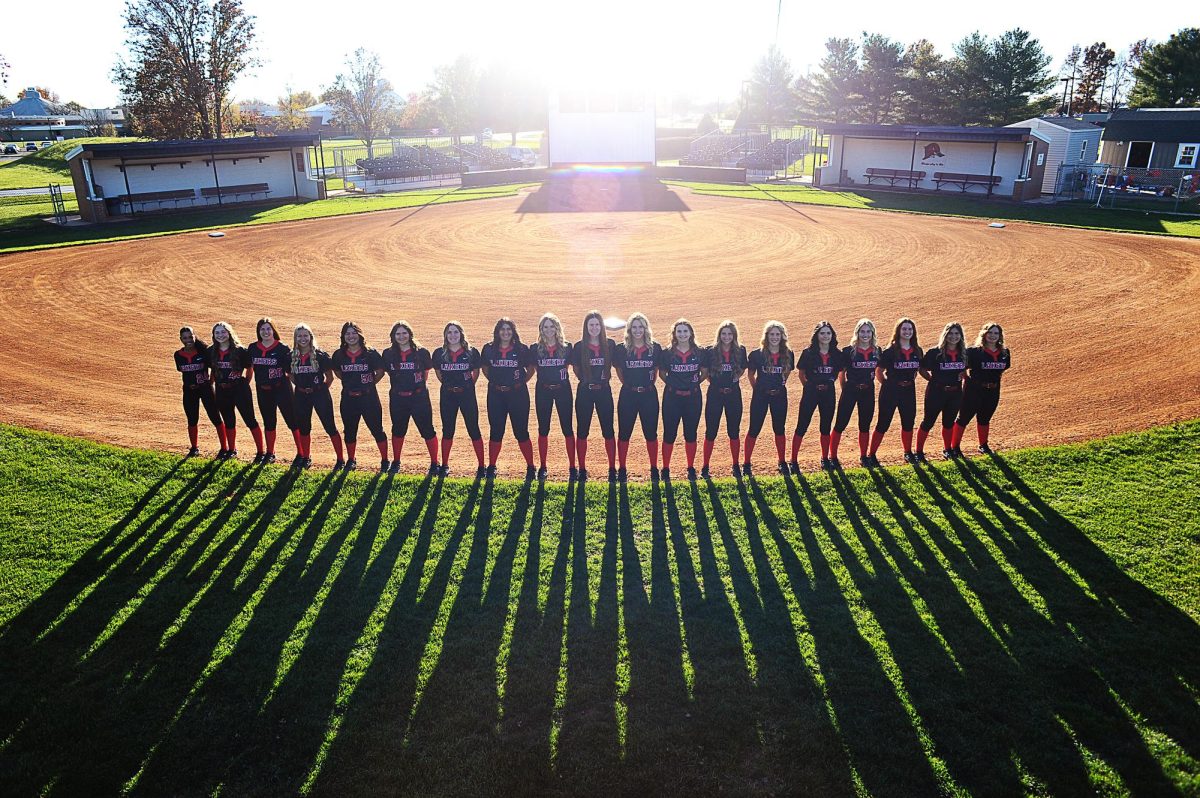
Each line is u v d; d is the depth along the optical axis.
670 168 44.12
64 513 8.33
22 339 15.48
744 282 19.45
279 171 37.25
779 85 77.62
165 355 14.55
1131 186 33.16
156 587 6.98
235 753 5.16
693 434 9.15
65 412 11.67
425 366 9.20
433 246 24.69
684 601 6.73
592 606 6.68
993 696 5.54
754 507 8.45
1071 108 71.75
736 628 6.36
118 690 5.72
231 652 6.10
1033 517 8.02
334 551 7.57
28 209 34.22
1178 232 24.25
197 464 9.61
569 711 5.49
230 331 9.54
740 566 7.26
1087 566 7.08
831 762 5.02
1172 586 6.75
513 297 18.39
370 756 5.12
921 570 7.11
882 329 15.43
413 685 5.74
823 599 6.72
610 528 8.02
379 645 6.17
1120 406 11.18
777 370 9.04
